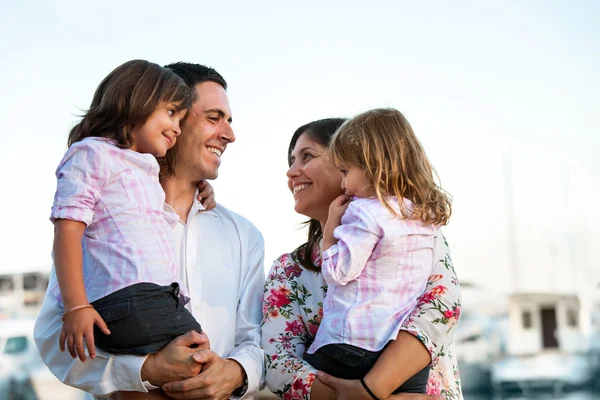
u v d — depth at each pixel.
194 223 3.40
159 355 2.75
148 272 2.78
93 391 2.81
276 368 3.01
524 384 19.33
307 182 3.30
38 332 2.98
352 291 2.82
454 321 2.85
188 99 3.12
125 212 2.82
